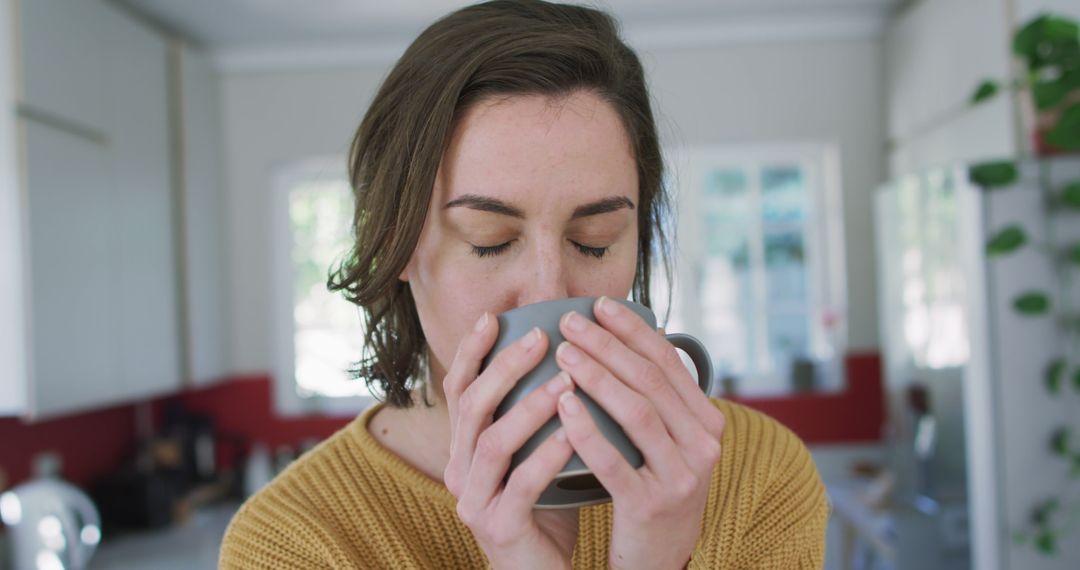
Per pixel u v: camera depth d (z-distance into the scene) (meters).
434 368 0.65
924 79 2.64
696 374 0.54
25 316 1.96
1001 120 2.11
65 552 2.14
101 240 2.34
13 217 1.96
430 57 0.58
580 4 0.71
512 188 0.52
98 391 2.29
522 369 0.46
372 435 0.69
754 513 0.68
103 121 2.36
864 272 3.05
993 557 1.71
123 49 2.51
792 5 2.87
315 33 2.98
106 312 2.35
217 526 2.62
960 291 1.79
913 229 2.10
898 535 2.05
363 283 0.60
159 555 2.33
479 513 0.47
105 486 2.58
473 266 0.55
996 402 1.72
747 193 3.19
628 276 0.58
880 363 3.03
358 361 0.69
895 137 2.93
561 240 0.54
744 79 3.09
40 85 2.05
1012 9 2.04
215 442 3.12
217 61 3.14
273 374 3.20
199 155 3.00
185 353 2.88
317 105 3.18
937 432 1.95
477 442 0.48
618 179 0.54
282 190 3.28
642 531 0.47
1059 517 1.70
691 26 3.03
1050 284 1.71
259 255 3.19
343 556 0.60
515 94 0.52
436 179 0.55
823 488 0.74
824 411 3.05
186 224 2.88
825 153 3.15
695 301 3.16
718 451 0.47
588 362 0.45
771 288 3.18
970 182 1.74
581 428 0.44
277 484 0.66
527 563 0.48
